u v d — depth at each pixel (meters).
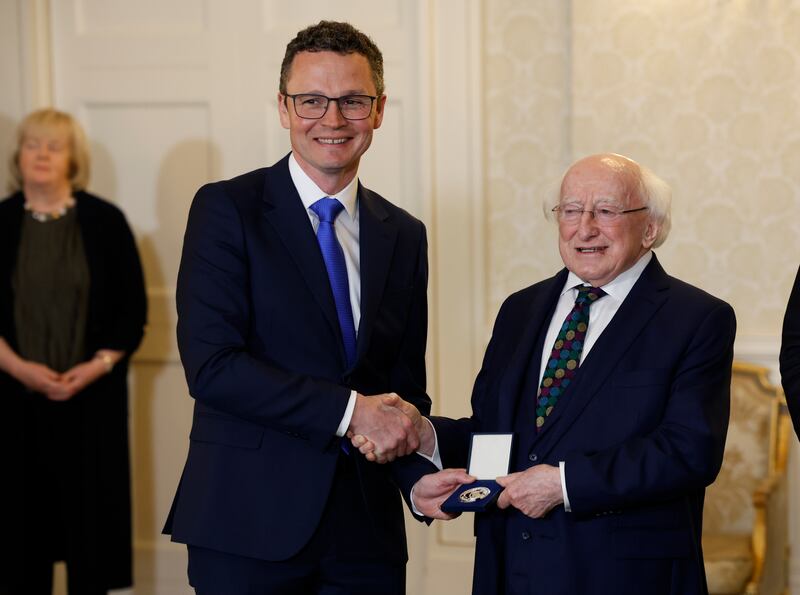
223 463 2.33
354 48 2.38
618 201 2.29
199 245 2.38
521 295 2.56
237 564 2.31
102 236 3.96
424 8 4.11
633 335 2.28
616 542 2.20
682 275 4.02
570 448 2.25
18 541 3.80
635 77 3.98
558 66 4.11
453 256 4.16
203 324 2.33
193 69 4.39
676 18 3.96
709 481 2.21
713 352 2.25
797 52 3.91
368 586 2.40
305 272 2.37
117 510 3.90
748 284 3.99
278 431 2.33
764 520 3.42
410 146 4.21
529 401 2.35
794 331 2.57
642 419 2.22
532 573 2.25
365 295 2.42
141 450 4.48
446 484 2.33
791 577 4.00
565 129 4.11
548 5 4.10
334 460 2.31
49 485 3.85
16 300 3.86
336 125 2.35
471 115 4.12
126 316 3.98
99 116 4.46
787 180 3.95
